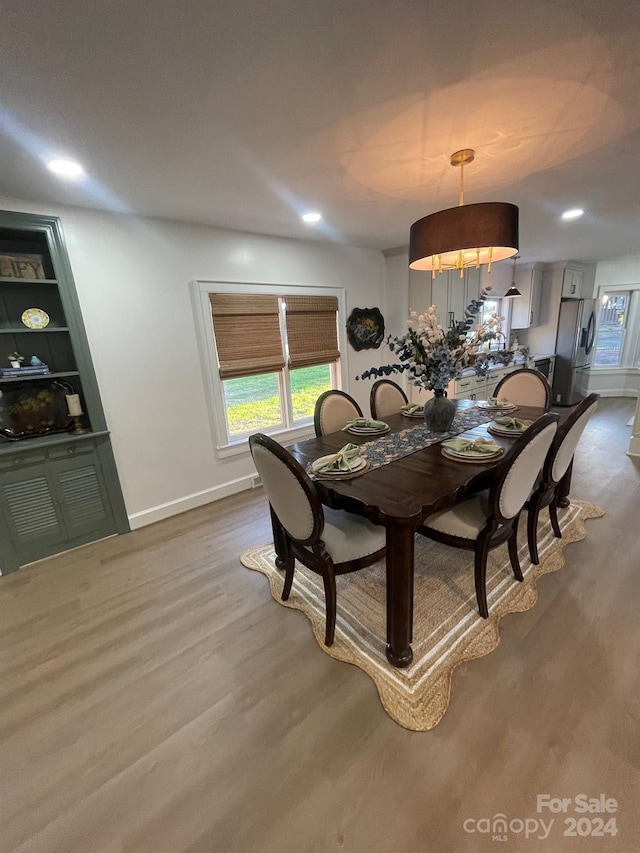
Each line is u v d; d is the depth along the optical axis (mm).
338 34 1076
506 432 2281
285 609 1969
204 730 1380
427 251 1846
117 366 2699
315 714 1412
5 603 2117
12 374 2287
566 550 2314
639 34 1109
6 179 1936
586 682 1470
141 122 1492
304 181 2146
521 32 1094
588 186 2402
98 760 1299
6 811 1170
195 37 1062
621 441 4277
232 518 3023
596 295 6570
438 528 1867
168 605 2045
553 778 1167
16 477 2381
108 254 2564
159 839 1083
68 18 973
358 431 2502
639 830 1038
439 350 2146
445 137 1703
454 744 1277
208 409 3223
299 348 3764
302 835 1071
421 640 1696
